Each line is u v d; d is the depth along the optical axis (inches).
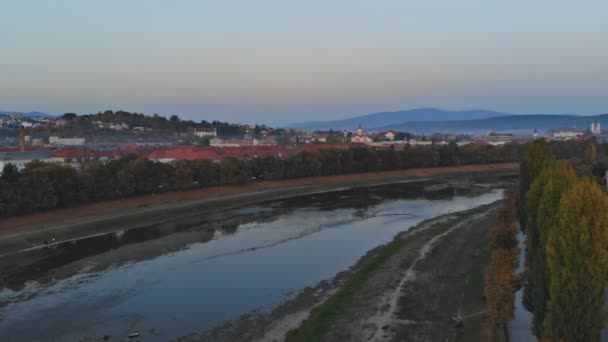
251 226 2699.3
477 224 2471.7
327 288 1561.3
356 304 1355.8
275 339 1168.8
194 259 1966.0
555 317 787.4
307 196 4030.5
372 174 5369.1
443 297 1380.4
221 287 1589.6
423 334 1128.8
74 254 2080.5
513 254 1375.5
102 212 2915.8
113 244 2277.3
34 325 1289.4
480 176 5767.7
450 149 6427.2
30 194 2628.0
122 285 1626.5
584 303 756.0
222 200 3582.7
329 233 2468.0
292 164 4709.6
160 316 1339.8
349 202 3639.3
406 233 2395.4
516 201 2487.7
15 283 1663.4
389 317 1246.3
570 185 925.8
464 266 1689.2
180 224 2800.2
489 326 1118.4
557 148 6875.0
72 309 1403.8
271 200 3804.1
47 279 1710.1
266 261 1920.5
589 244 749.9
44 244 2271.2
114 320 1315.2
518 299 1385.3
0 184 2541.8
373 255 1962.4
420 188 4566.9
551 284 795.4
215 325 1268.5
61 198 2832.2
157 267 1851.6
